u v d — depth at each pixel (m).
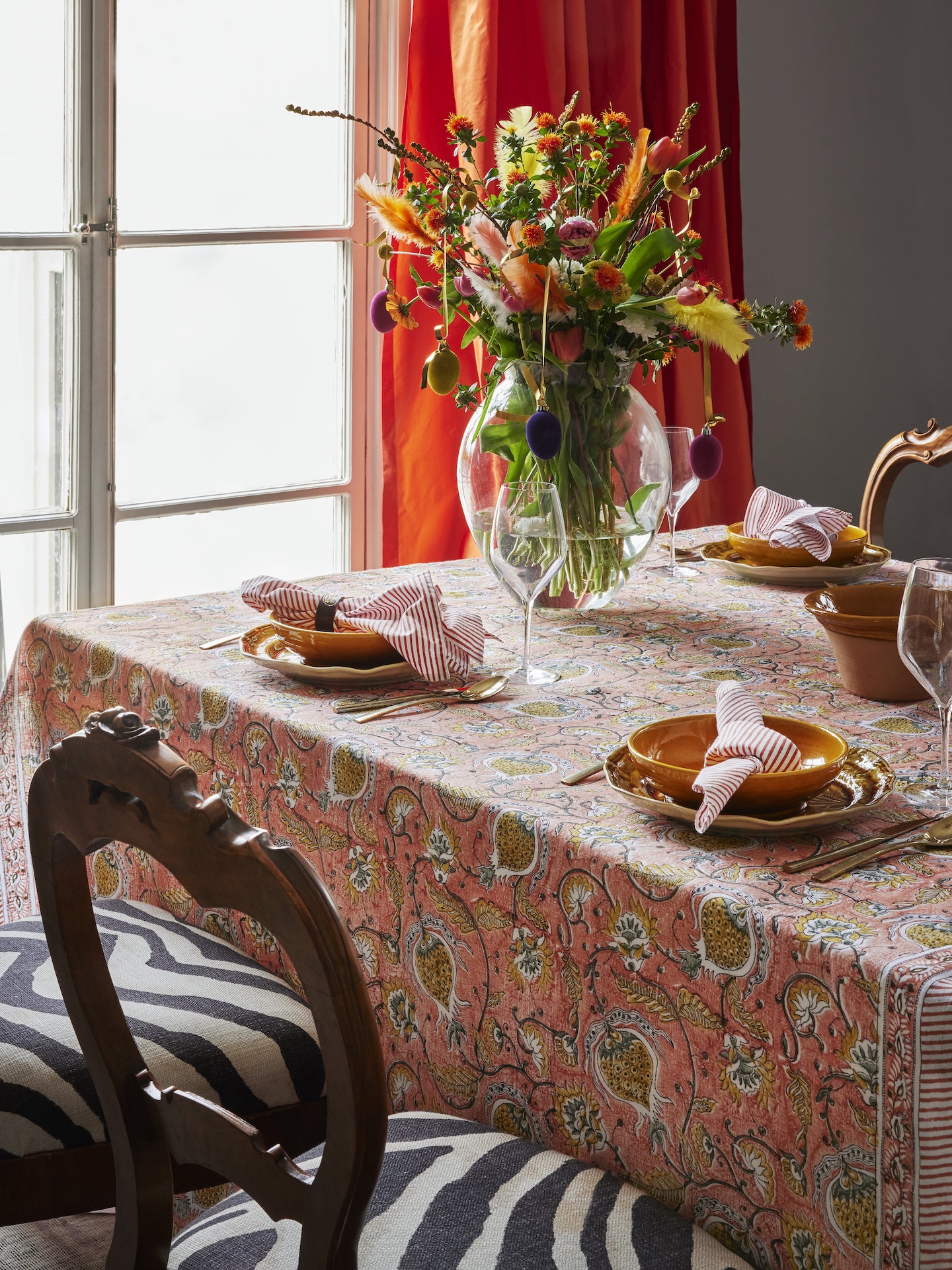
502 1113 1.07
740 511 3.15
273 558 2.88
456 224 1.56
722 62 3.14
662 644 1.58
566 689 1.40
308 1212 0.78
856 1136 0.81
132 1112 0.92
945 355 4.09
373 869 1.18
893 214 3.86
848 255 3.77
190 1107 0.88
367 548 2.99
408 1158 1.00
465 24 2.56
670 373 3.03
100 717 0.83
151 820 0.79
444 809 1.08
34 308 2.43
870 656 1.35
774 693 1.39
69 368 2.48
